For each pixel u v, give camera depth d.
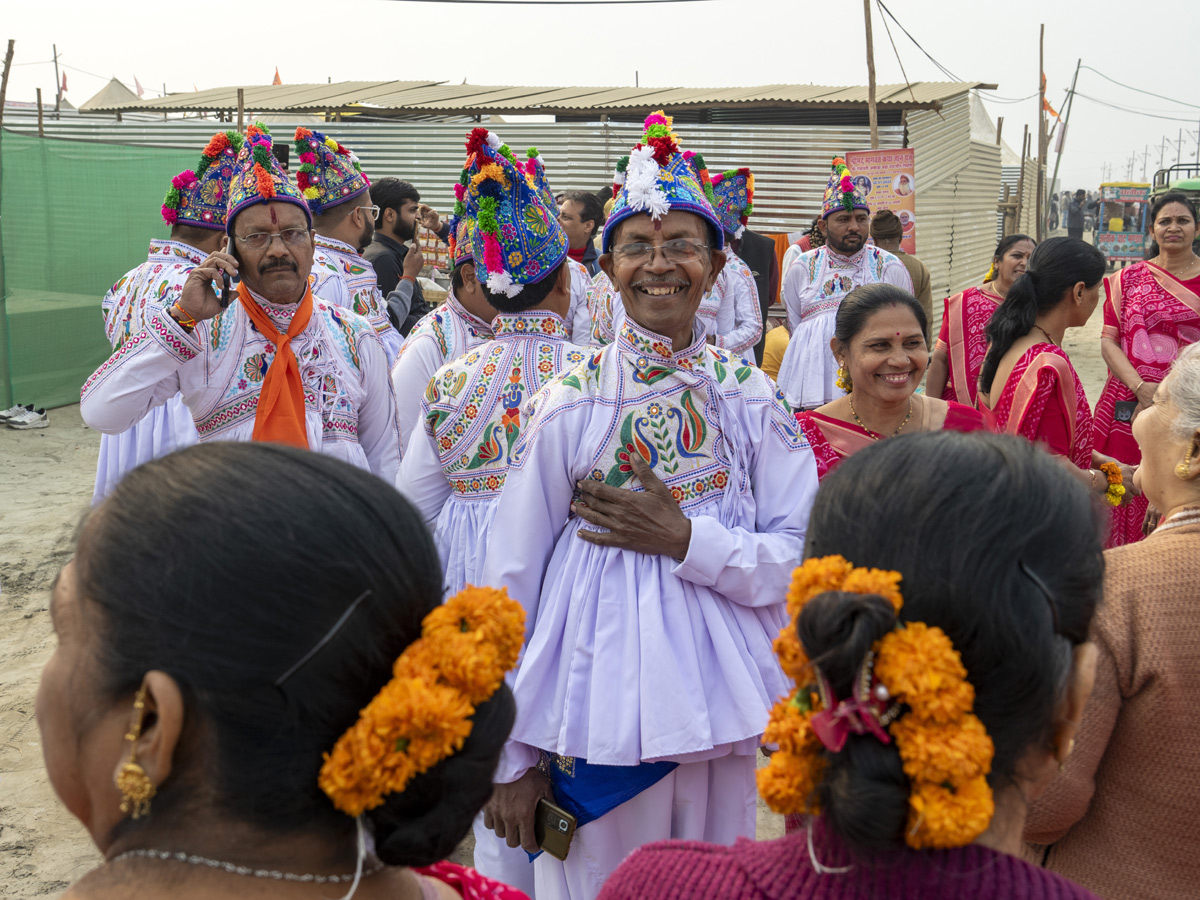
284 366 3.17
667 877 1.11
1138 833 1.65
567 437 2.21
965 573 0.95
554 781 2.27
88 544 0.93
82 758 0.93
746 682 2.14
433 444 2.85
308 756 0.90
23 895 3.03
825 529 1.05
